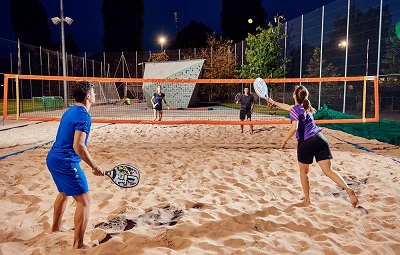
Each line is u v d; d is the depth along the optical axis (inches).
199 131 441.4
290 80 326.6
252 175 226.1
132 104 1179.3
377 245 124.6
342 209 163.5
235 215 152.8
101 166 245.0
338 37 630.5
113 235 136.1
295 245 126.7
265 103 943.7
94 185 200.5
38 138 382.9
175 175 224.8
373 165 248.1
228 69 1212.5
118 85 1471.5
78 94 121.7
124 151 300.7
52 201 171.8
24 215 154.6
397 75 488.1
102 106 1034.1
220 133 422.3
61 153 117.5
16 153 287.6
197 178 217.0
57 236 132.0
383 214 154.1
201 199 175.5
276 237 133.0
